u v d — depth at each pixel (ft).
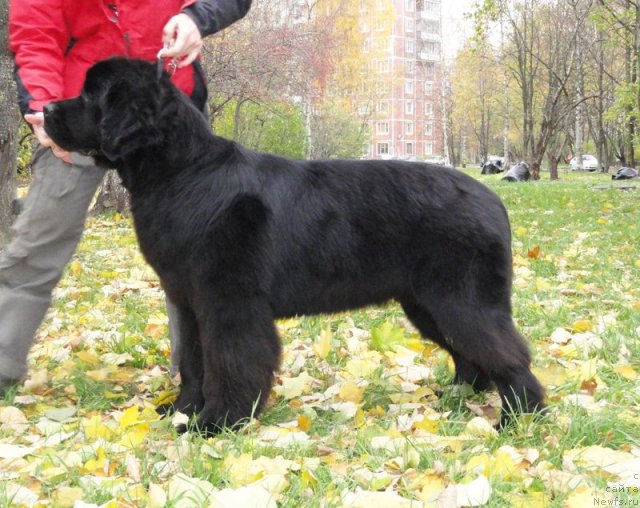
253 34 35.42
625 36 45.91
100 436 6.73
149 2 7.34
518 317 10.28
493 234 7.05
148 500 5.60
